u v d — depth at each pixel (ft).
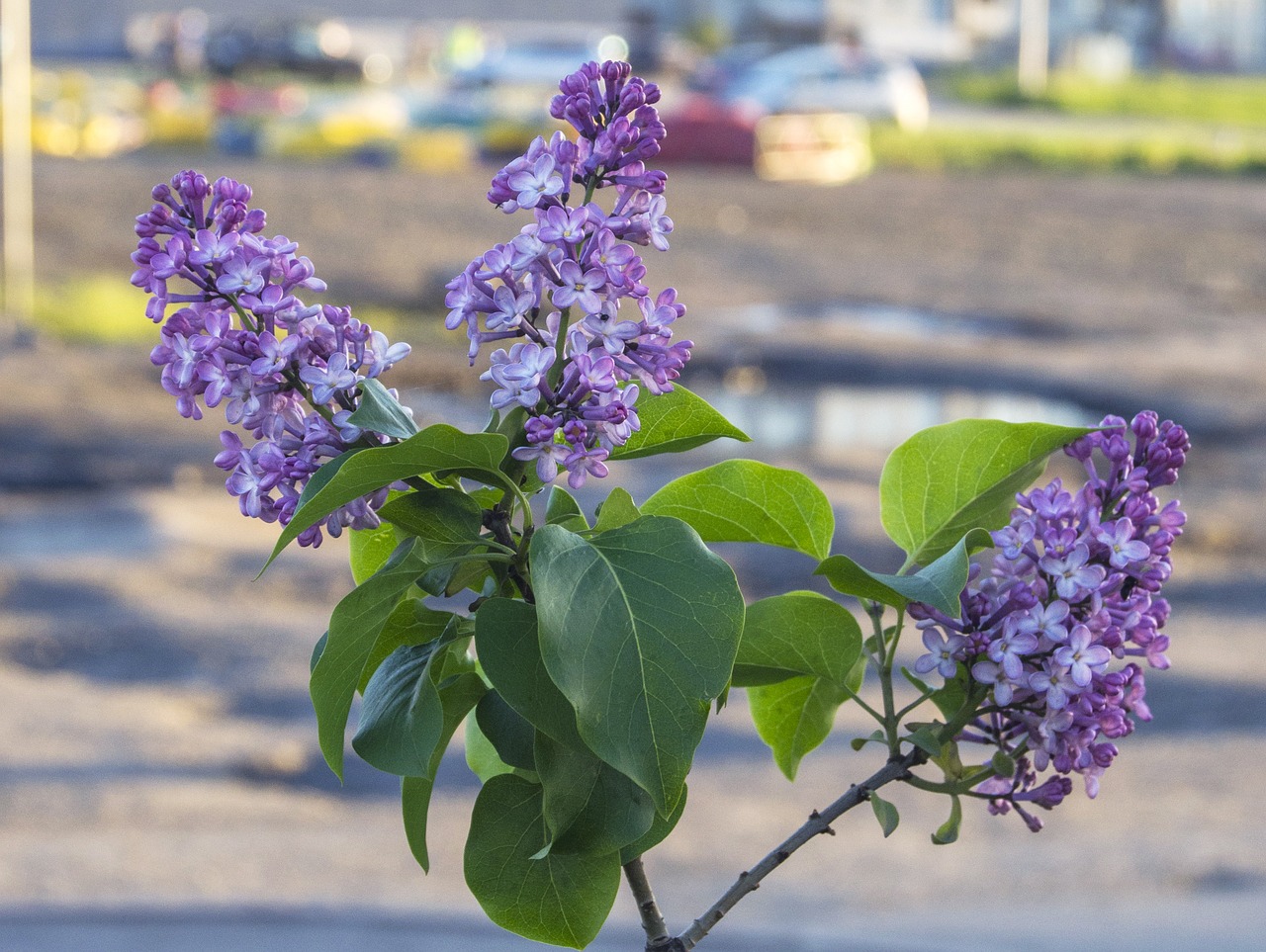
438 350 54.13
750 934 17.08
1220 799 22.70
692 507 5.15
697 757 24.99
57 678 27.71
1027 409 49.67
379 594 4.09
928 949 16.24
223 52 140.87
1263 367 55.57
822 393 50.98
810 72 117.39
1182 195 102.12
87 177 87.30
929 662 4.42
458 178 96.02
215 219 4.23
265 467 4.09
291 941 16.78
